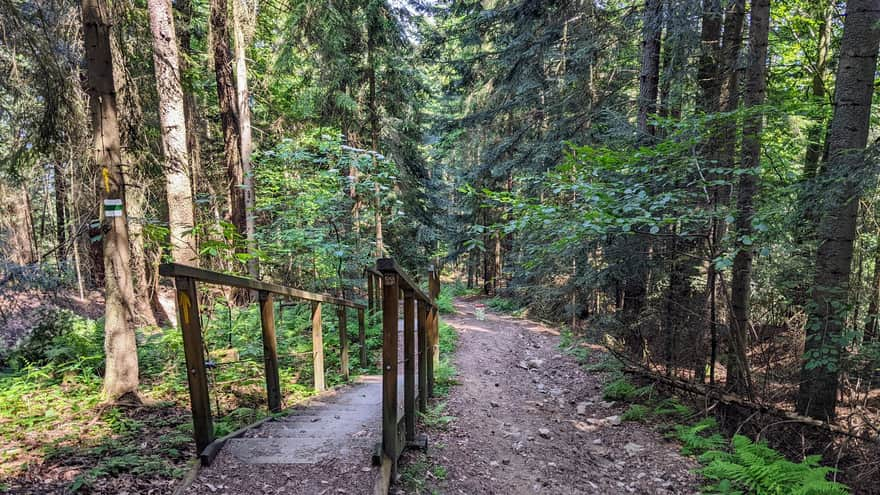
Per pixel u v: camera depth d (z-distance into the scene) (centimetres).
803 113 578
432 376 591
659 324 694
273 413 414
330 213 932
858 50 484
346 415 411
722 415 564
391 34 1240
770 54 889
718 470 420
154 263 751
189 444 345
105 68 456
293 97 1295
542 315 1409
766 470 394
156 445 340
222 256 626
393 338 310
